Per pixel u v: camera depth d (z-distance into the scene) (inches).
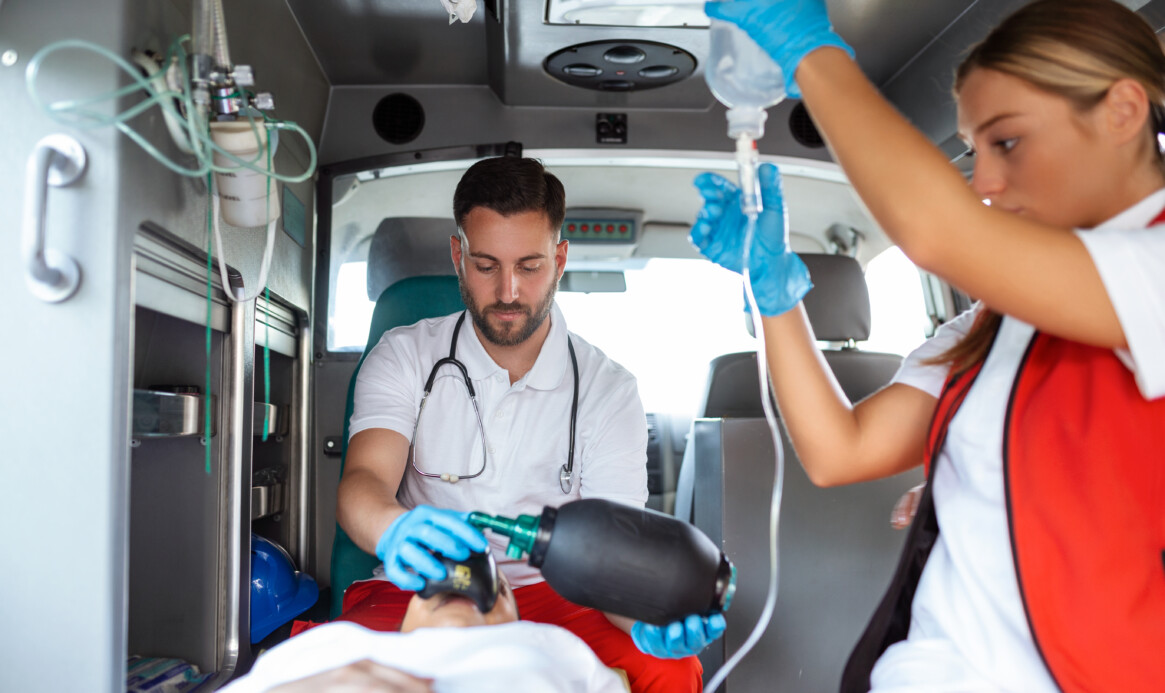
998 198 40.1
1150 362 32.9
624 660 62.8
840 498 91.8
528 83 125.8
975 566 40.3
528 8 102.9
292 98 114.4
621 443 78.7
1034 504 37.3
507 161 75.5
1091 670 35.6
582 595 42.9
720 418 91.4
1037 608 36.7
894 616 45.8
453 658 41.1
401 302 95.5
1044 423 38.1
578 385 79.5
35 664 49.9
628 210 146.3
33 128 50.7
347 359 126.0
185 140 56.1
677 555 42.4
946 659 40.4
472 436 77.8
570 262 148.8
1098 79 36.7
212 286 71.3
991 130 39.4
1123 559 35.4
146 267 59.0
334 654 42.0
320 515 123.9
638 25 106.4
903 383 49.6
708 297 151.5
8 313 50.6
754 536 90.4
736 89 38.2
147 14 54.5
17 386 50.5
